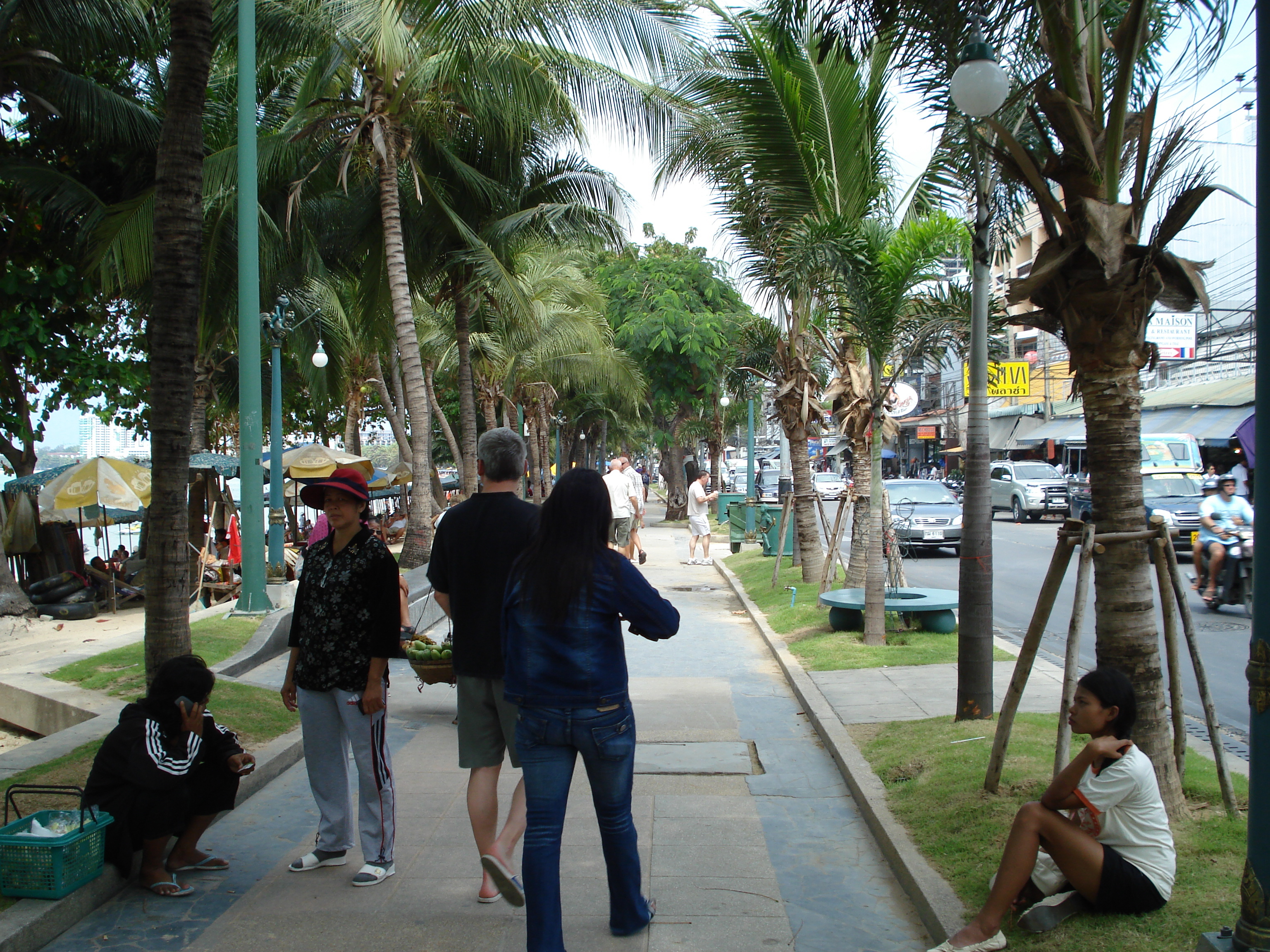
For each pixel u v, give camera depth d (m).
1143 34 4.43
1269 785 2.86
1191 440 23.66
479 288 17.69
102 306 16.86
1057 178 4.57
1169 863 3.55
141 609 16.64
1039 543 22.05
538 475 34.91
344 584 4.41
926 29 6.19
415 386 14.74
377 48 11.98
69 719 7.57
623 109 12.48
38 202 13.48
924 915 3.96
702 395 30.41
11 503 16.83
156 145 13.84
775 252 10.96
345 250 17.89
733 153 10.96
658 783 5.93
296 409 30.45
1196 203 4.26
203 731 4.54
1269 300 2.86
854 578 11.37
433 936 3.89
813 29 6.87
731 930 3.94
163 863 4.43
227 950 3.77
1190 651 4.57
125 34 12.52
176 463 5.65
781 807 5.47
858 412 11.16
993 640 10.46
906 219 10.03
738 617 13.12
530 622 3.55
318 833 4.93
